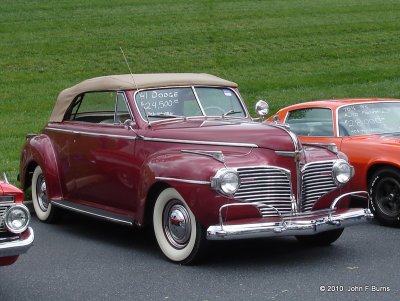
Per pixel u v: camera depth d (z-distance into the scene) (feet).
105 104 30.60
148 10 110.83
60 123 33.50
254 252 27.91
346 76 77.10
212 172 24.36
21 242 20.99
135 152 28.25
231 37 94.38
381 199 32.19
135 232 32.09
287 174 25.46
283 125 26.66
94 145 30.35
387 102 36.50
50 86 73.41
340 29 99.55
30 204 36.22
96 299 22.31
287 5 115.96
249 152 25.59
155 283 23.85
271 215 25.09
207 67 81.41
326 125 35.14
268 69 80.74
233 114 30.91
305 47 90.53
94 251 28.53
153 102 29.48
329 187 26.61
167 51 87.56
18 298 22.54
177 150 26.63
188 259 25.67
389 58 85.71
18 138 53.11
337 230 28.14
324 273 24.58
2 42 89.92
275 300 21.71
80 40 91.45
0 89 71.92
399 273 24.38
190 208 24.89
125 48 88.28
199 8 112.78
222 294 22.45
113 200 29.71
